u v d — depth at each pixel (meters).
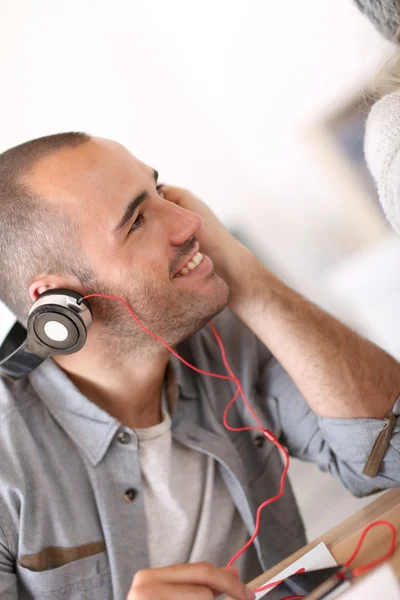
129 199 0.91
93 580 0.93
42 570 0.91
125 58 1.52
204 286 0.98
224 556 1.05
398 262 1.49
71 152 0.92
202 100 1.55
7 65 1.53
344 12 1.27
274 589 0.70
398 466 0.92
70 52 1.52
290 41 1.38
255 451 1.15
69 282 0.92
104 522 0.95
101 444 1.00
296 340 0.99
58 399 1.03
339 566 0.69
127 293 0.92
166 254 0.95
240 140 1.57
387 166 0.80
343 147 1.46
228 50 1.46
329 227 1.58
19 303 0.98
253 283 1.03
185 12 1.44
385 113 0.84
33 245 0.91
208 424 1.12
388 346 1.57
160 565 0.99
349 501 1.50
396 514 0.72
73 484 0.98
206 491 1.06
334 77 1.35
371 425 0.93
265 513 1.11
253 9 1.38
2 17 1.48
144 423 1.08
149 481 1.02
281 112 1.48
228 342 1.23
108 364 0.99
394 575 0.62
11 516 0.93
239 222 1.70
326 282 1.64
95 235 0.90
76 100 1.58
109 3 1.45
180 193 1.11
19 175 0.91
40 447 0.99
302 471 1.56
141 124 1.60
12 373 0.94
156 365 1.02
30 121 1.60
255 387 1.20
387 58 0.94
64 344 0.89
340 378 0.96
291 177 1.56
